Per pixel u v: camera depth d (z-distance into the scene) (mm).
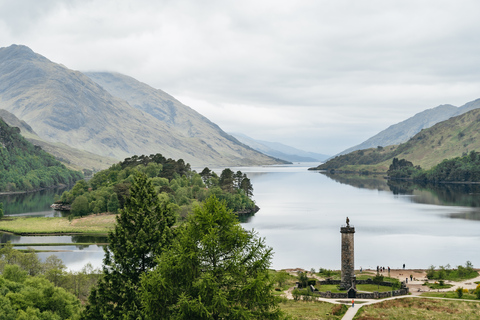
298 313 101438
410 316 100562
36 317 79438
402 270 157625
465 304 109562
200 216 51312
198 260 49531
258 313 48500
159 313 49031
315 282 133250
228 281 48969
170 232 64875
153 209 66625
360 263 170875
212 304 46656
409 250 190750
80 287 114562
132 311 56188
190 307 46031
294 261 173500
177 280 49594
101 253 177625
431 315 101375
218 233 51094
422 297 116562
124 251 62875
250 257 50688
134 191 66062
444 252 187375
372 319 98750
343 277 126250
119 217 66438
